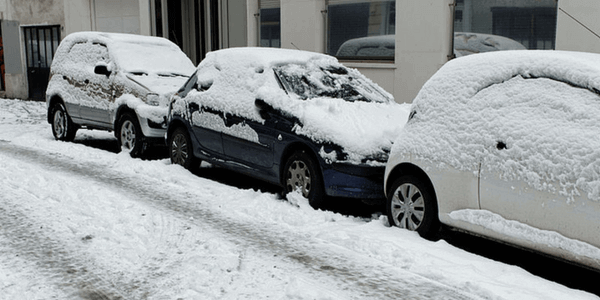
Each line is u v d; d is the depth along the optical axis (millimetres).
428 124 6070
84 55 12133
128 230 6195
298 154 7340
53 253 5496
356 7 14289
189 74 11852
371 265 5363
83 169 9414
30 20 23750
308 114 7281
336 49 14805
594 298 4652
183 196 7820
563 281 5297
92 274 5000
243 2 18562
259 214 6957
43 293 4586
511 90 5453
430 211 6016
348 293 4707
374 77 13906
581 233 4711
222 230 6316
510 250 6145
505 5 11859
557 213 4863
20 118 17250
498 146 5352
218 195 7895
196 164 9391
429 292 4758
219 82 8797
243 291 4676
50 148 11414
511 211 5219
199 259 5375
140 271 5078
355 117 7352
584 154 4727
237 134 8203
